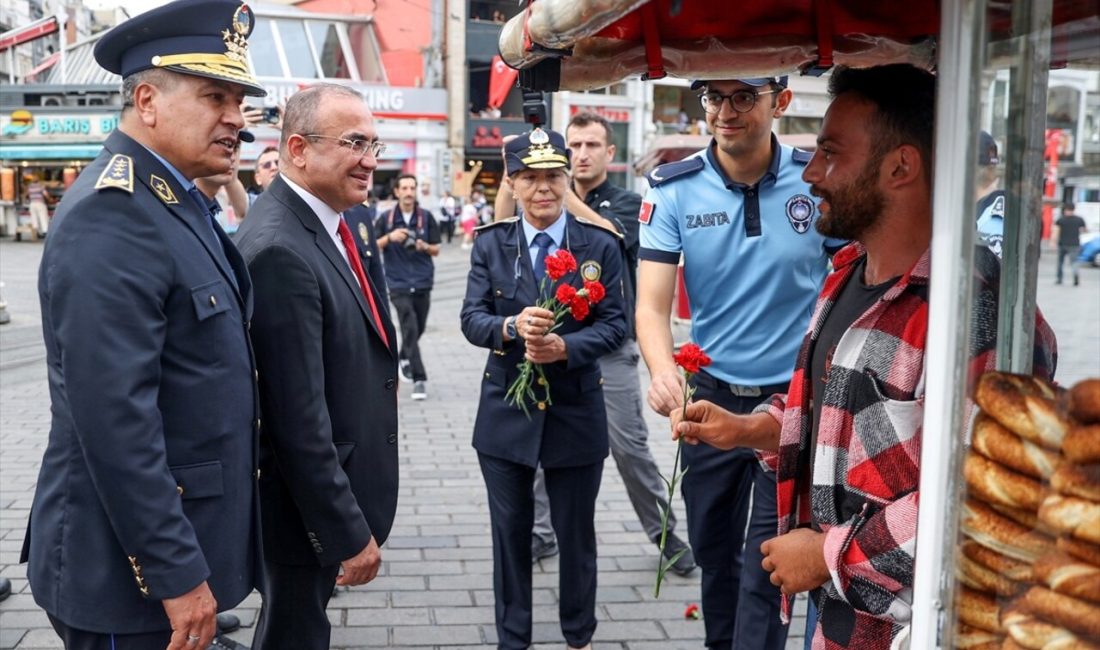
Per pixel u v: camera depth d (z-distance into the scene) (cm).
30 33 2955
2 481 539
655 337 313
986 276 133
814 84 356
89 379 194
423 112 2819
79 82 2791
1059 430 121
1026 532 125
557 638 371
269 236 247
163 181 215
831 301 200
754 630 300
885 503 171
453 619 383
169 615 202
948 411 131
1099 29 128
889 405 171
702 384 323
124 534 198
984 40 126
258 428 232
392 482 280
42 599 212
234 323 222
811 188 189
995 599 130
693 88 307
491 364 347
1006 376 129
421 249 788
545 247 350
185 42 214
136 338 198
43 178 2698
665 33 194
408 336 793
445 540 466
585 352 332
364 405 269
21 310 1296
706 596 333
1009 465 126
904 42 204
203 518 214
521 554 343
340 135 257
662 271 320
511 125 2970
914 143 174
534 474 349
